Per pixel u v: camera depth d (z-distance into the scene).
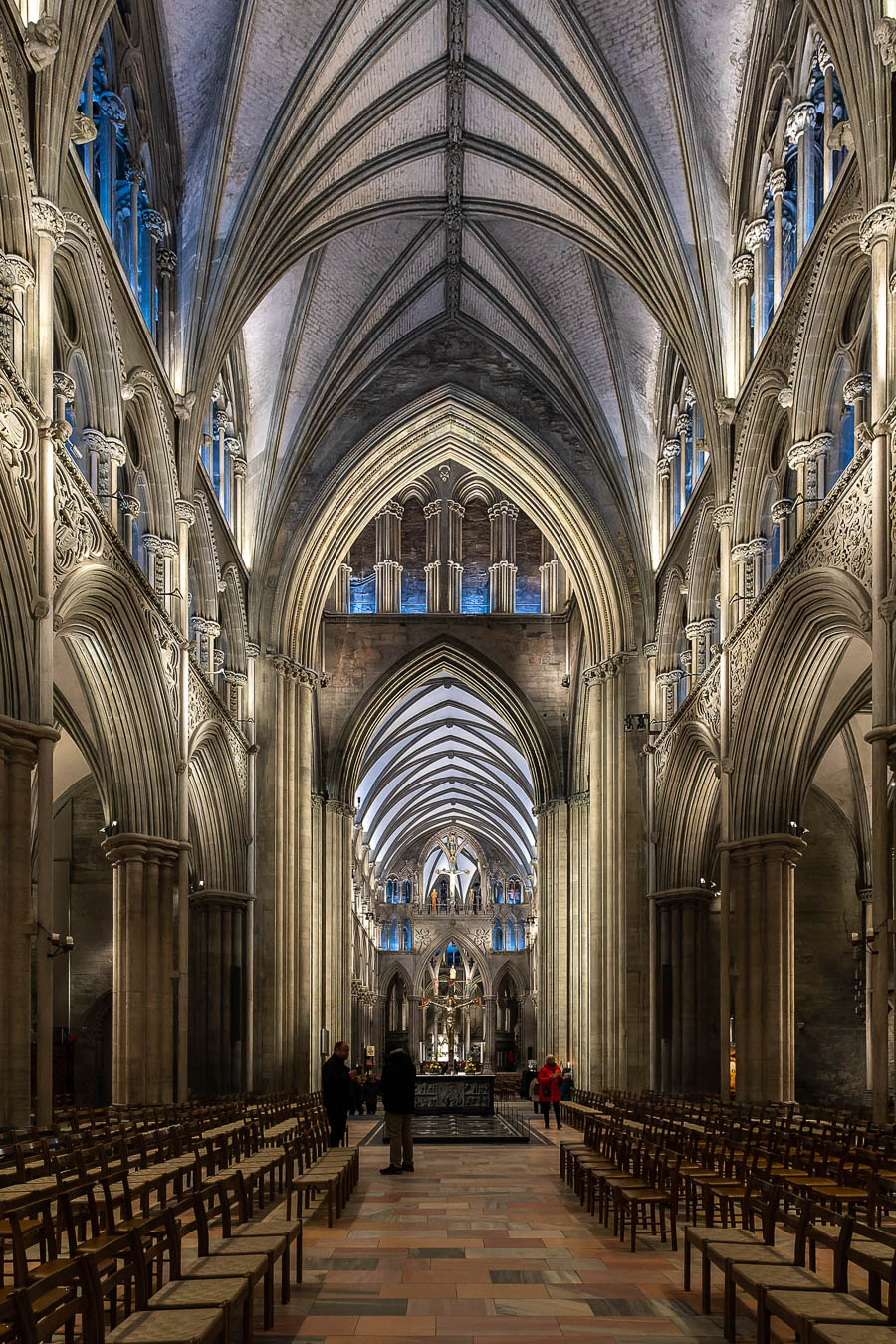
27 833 15.20
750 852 22.98
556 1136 26.58
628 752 33.53
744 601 24.05
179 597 23.98
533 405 35.69
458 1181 16.58
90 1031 33.25
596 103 25.72
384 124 27.69
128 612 20.23
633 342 32.62
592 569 35.34
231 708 31.05
